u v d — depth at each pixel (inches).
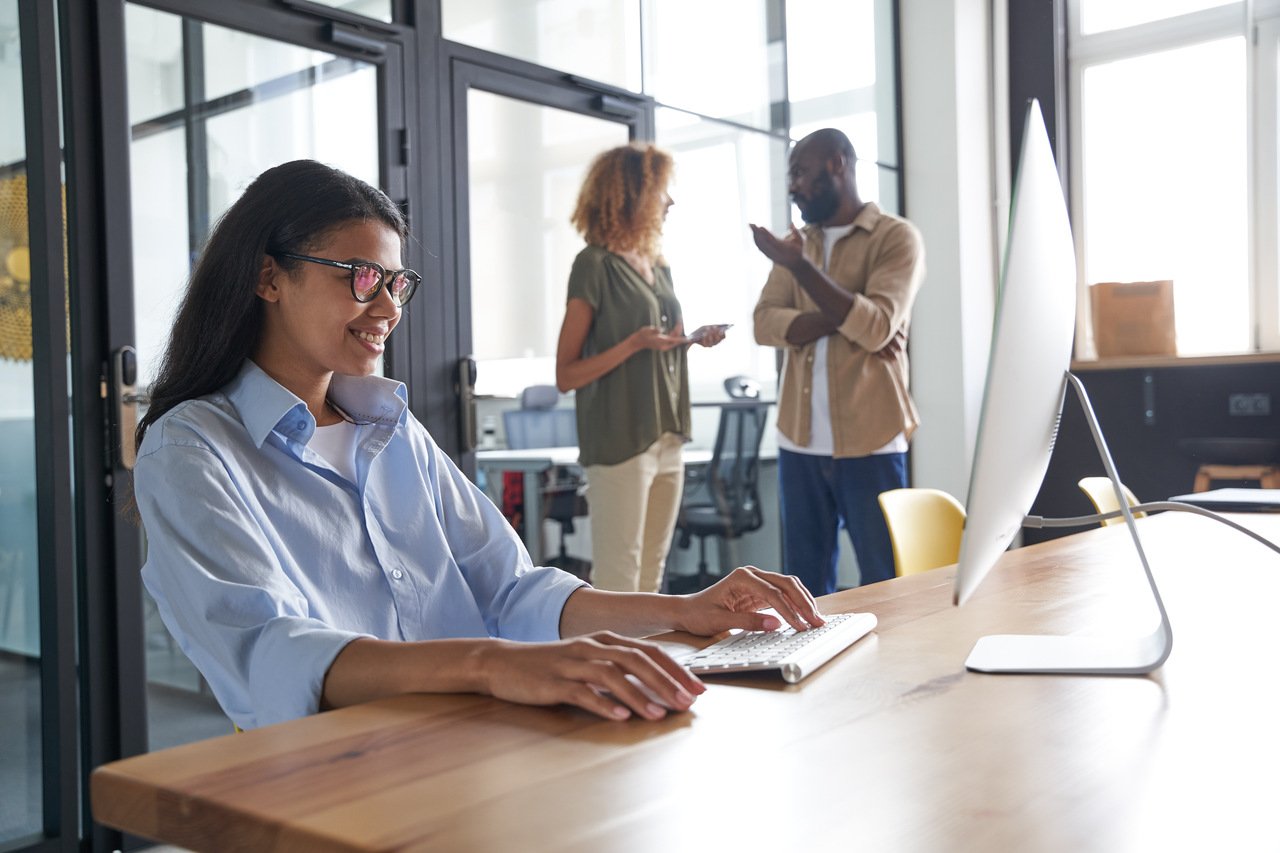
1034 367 37.4
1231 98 202.8
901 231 140.4
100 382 103.9
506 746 31.5
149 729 105.9
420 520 52.5
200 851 27.4
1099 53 215.5
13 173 97.8
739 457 173.3
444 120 135.4
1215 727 33.2
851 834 24.7
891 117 209.6
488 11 140.9
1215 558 71.0
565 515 146.8
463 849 24.0
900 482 140.9
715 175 172.6
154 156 108.4
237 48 115.6
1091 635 46.9
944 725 33.5
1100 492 118.5
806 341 140.5
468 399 135.1
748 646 43.3
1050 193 39.6
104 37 103.9
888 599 55.9
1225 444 186.9
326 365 49.6
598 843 24.3
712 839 24.5
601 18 155.6
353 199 50.0
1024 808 26.3
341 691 38.0
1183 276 208.7
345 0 125.4
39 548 99.6
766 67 182.7
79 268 102.3
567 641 37.0
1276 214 198.7
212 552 42.1
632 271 139.6
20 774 99.7
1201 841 24.3
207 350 49.5
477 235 138.6
